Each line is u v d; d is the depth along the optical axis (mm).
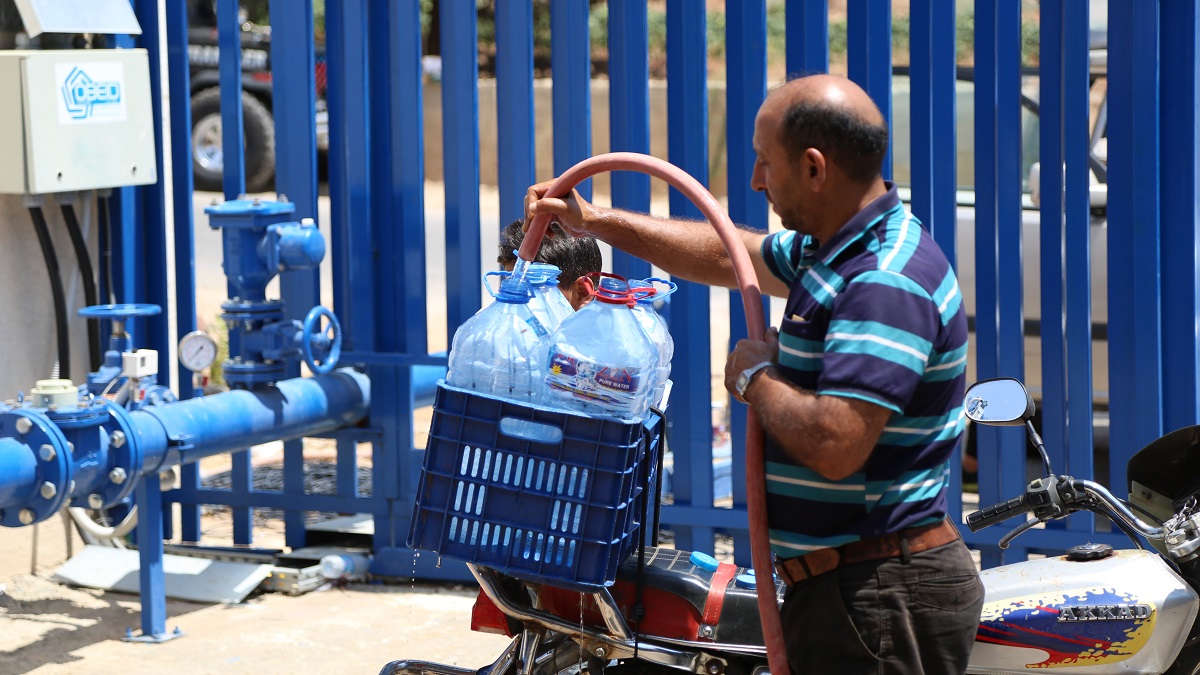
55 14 4926
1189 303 4543
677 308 5004
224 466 7047
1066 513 2836
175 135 5555
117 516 5492
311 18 5309
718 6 20422
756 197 4898
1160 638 2648
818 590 2482
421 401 5551
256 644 4609
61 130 4938
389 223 5324
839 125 2393
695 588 2801
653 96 17141
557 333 2572
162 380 5613
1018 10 4539
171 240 5672
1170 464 2891
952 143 4680
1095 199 6035
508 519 2572
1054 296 4672
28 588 5105
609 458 2516
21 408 4152
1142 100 4438
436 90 19359
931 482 2459
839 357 2307
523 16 5008
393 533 5395
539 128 17781
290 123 5336
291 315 5402
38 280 5254
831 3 19609
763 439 2504
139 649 4555
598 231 3012
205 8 14578
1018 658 2686
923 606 2445
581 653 2852
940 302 2371
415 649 4578
